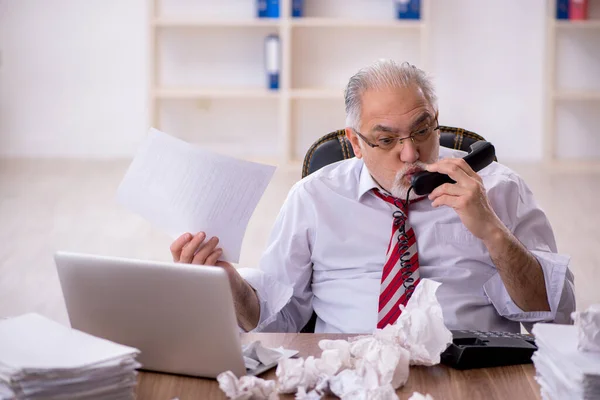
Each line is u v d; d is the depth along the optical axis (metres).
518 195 2.00
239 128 7.39
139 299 1.35
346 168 2.06
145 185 1.66
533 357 1.29
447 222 1.96
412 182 1.78
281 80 7.00
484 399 1.31
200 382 1.37
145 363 1.41
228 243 1.66
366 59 7.18
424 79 1.82
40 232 5.02
